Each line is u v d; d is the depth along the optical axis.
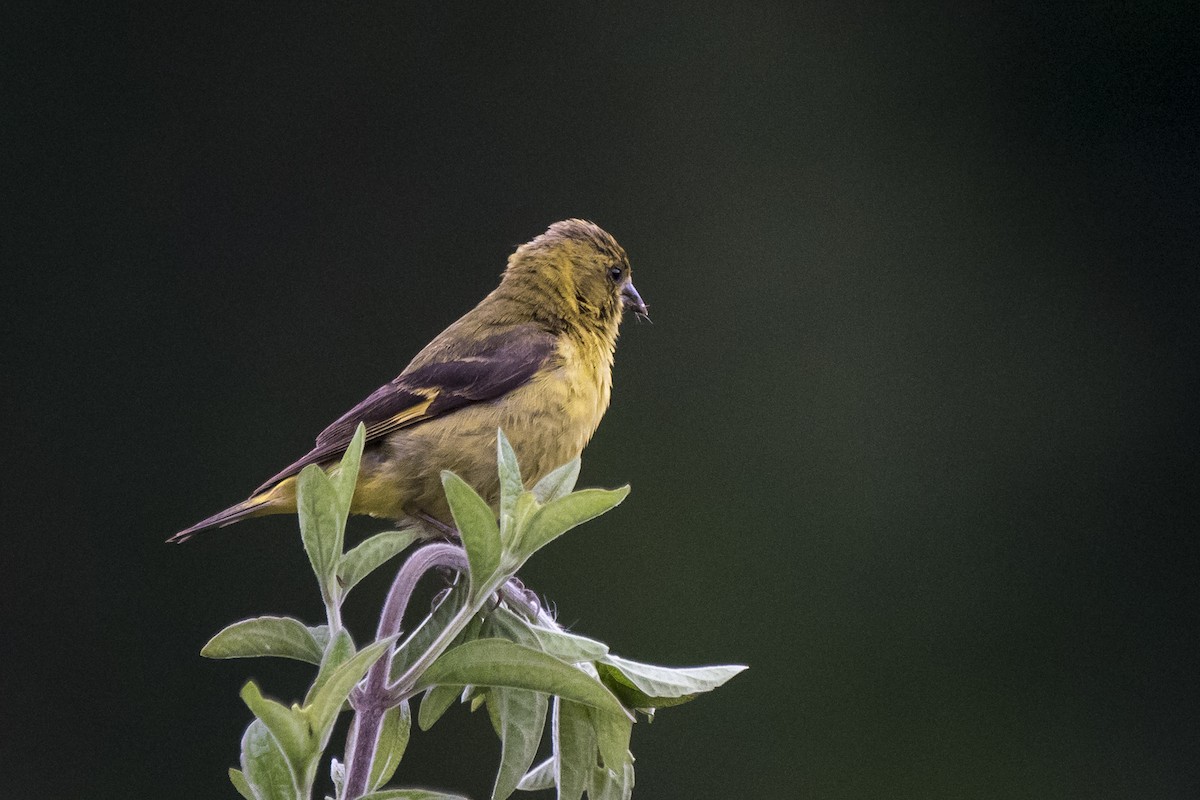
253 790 3.65
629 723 4.50
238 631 3.88
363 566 4.16
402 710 4.59
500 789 4.28
